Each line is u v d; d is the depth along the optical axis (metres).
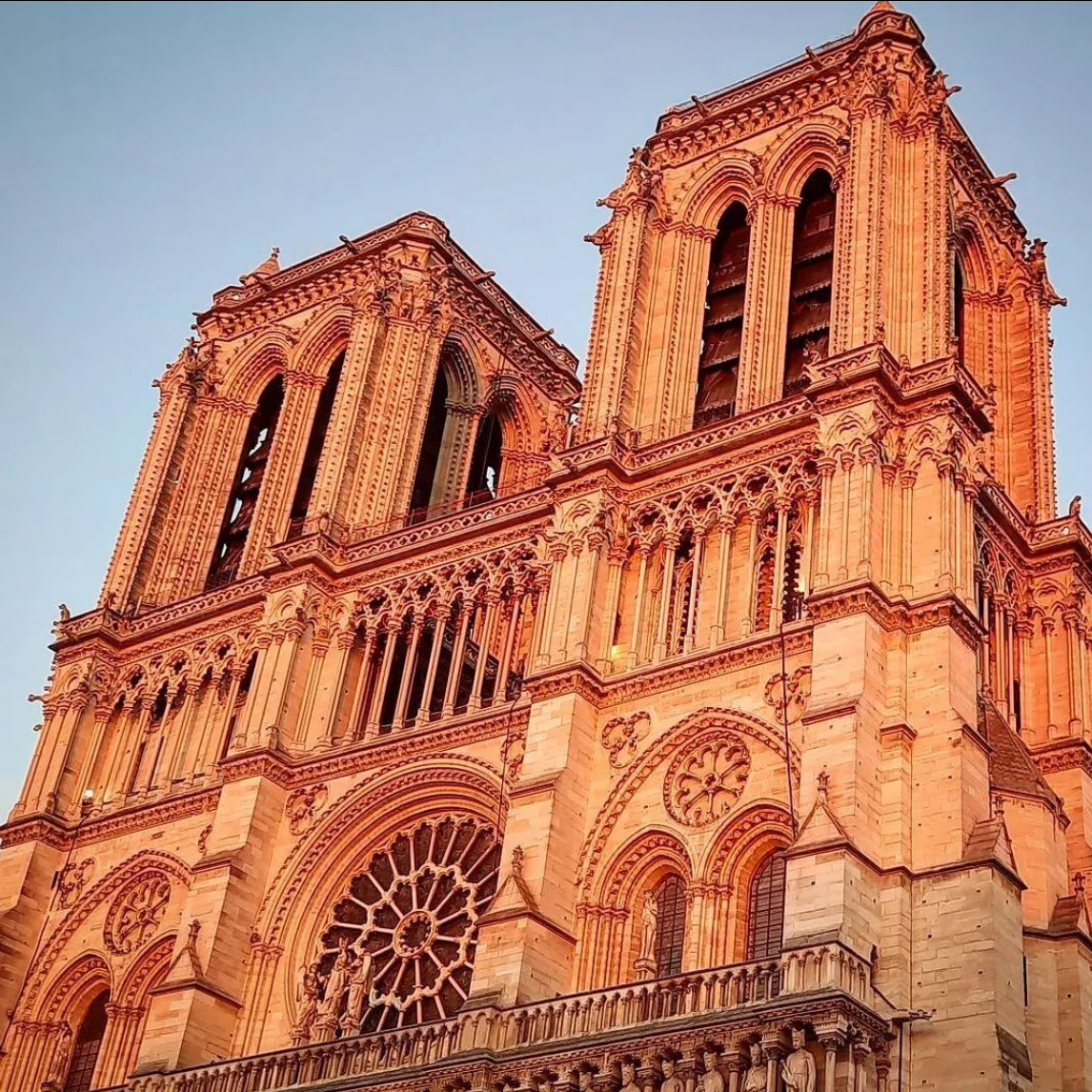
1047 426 78.31
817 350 73.88
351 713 75.31
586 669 65.31
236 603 81.38
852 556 61.06
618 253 78.88
